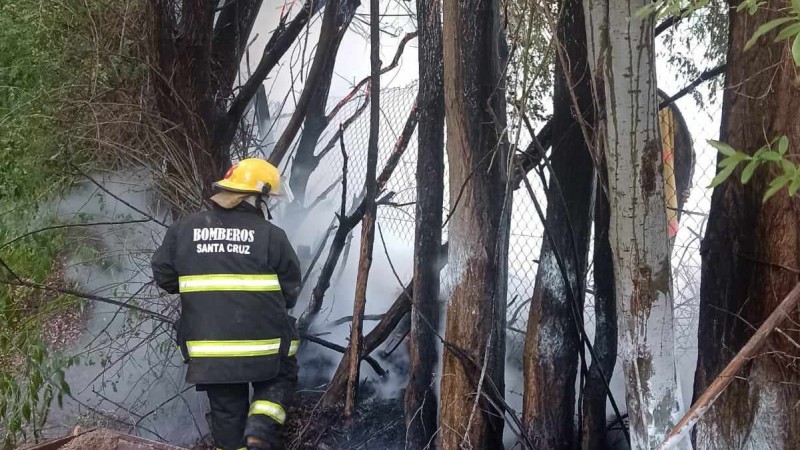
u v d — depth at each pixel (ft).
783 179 3.91
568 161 9.96
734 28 7.47
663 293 6.87
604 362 10.22
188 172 12.84
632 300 6.95
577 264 9.74
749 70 7.20
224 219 9.12
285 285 9.23
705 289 7.90
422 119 11.07
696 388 7.99
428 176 11.08
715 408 7.60
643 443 7.09
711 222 7.84
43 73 14.01
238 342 8.71
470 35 9.24
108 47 13.80
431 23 10.85
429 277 11.13
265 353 8.82
